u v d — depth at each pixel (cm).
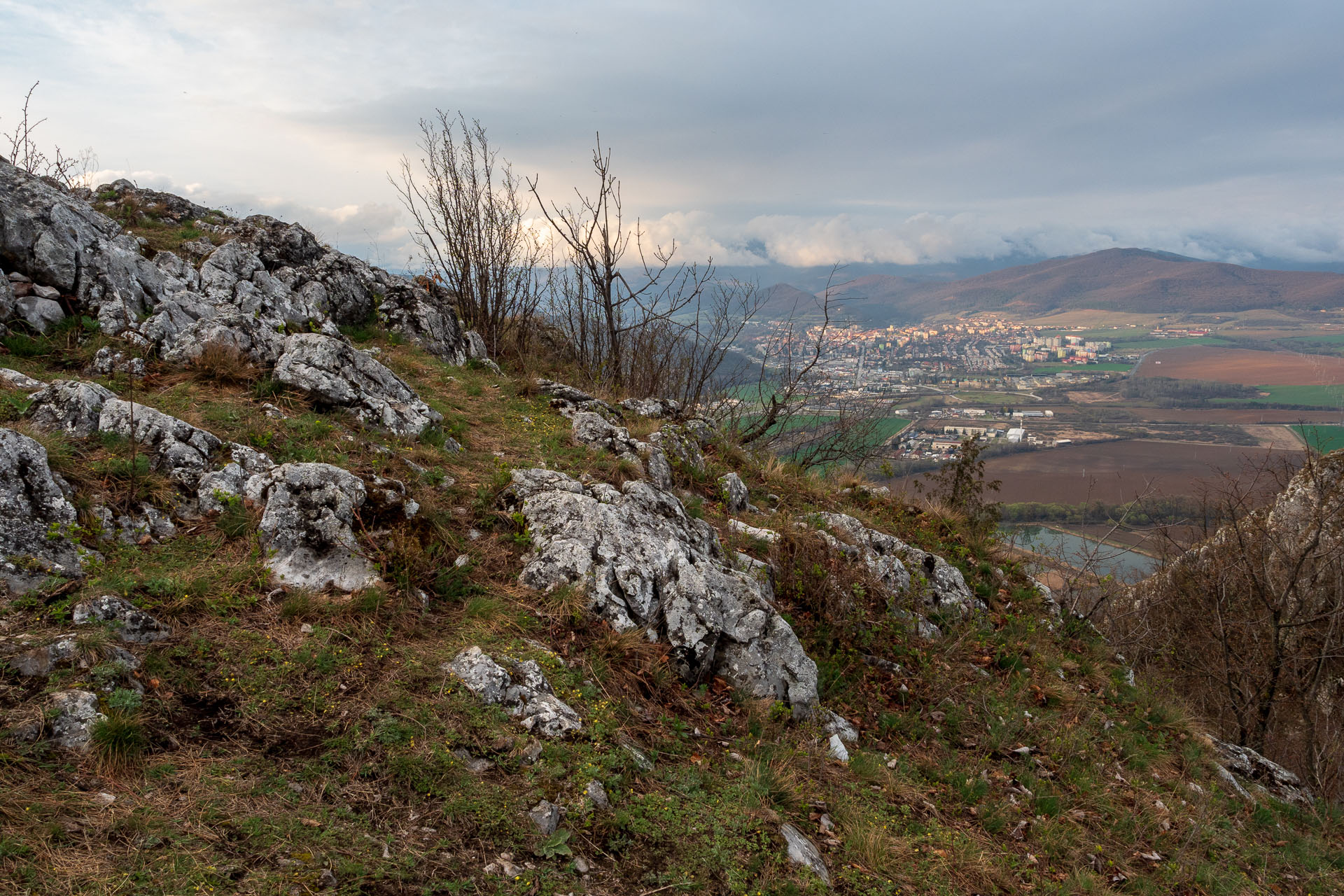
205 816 316
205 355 757
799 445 1412
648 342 1758
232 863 297
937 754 648
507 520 644
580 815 385
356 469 634
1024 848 552
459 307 1717
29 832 280
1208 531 1816
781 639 616
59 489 468
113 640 385
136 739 336
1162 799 722
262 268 1149
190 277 1002
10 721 320
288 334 973
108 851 285
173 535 501
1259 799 845
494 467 758
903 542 1023
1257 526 1620
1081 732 765
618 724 470
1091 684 938
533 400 1126
